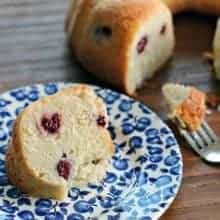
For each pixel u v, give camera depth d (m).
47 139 0.68
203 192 0.68
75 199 0.66
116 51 0.79
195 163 0.71
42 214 0.65
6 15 0.92
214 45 0.82
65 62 0.84
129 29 0.78
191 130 0.74
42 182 0.66
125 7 0.80
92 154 0.70
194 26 0.91
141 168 0.69
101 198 0.66
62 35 0.88
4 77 0.81
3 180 0.68
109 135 0.71
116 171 0.69
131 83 0.80
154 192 0.65
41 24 0.90
